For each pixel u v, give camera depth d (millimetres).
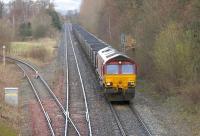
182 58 31719
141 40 40719
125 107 31438
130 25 54031
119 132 24641
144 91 36469
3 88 37406
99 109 30641
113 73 32438
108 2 83312
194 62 31281
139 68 41250
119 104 32562
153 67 38312
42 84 41688
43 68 54188
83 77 45156
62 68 52938
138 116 27906
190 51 31750
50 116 28422
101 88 37375
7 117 26828
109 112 29719
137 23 48219
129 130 25062
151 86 37344
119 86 32469
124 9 65500
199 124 25516
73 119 27531
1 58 61062
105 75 32469
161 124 26141
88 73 47969
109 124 26422
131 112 29656
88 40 63562
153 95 34469
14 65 55531
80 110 30266
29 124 26375
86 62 58406
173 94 32312
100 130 25031
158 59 33125
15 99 31391
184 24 34719
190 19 34469
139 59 41094
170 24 34938
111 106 31328
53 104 32281
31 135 23922
